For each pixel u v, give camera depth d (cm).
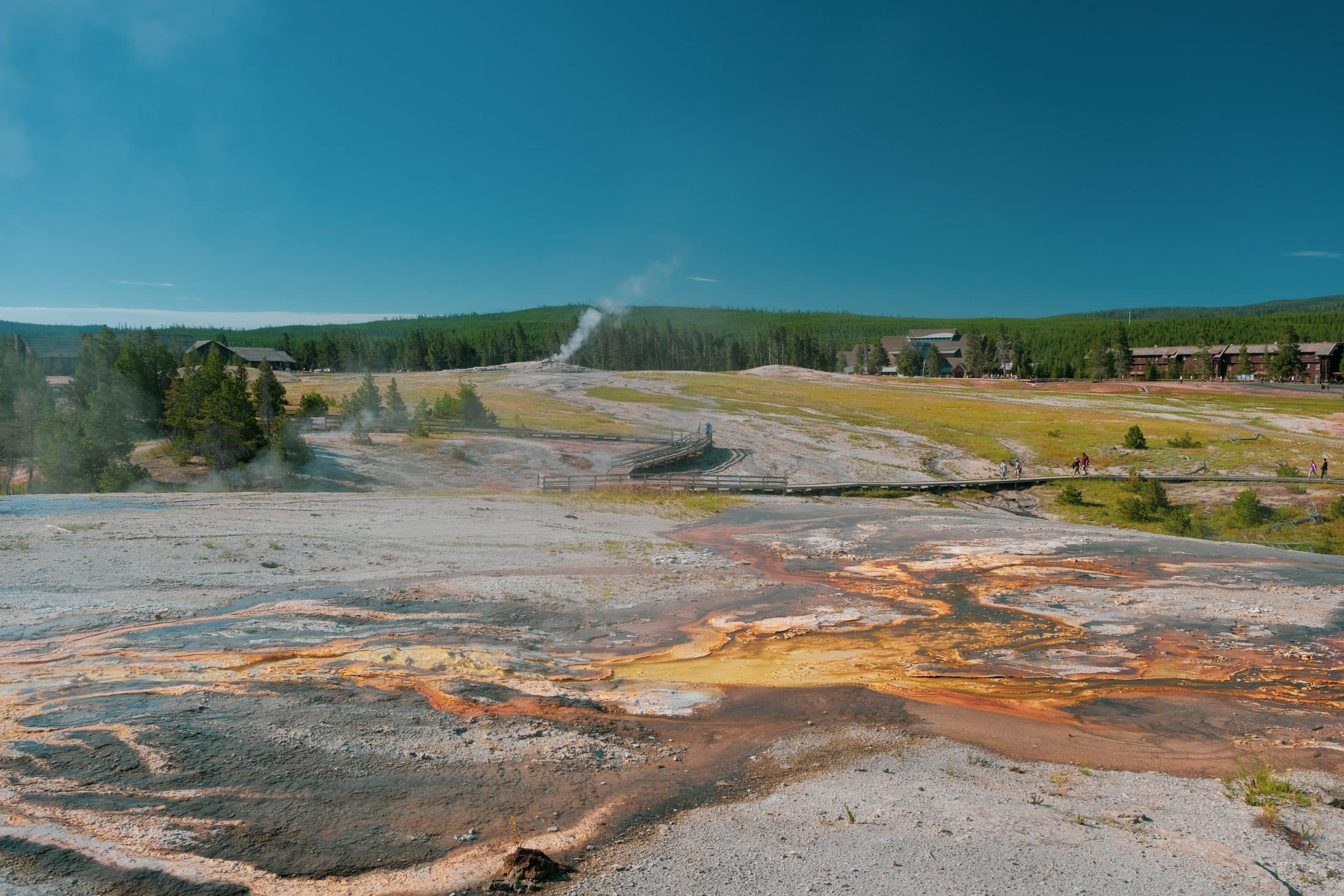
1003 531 3184
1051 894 618
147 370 5772
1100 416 7700
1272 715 1130
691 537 2970
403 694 1103
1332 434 6550
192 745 878
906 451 6438
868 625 1695
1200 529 4169
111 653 1255
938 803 798
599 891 618
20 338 9969
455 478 4647
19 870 620
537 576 2047
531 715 1051
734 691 1214
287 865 647
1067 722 1088
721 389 10319
